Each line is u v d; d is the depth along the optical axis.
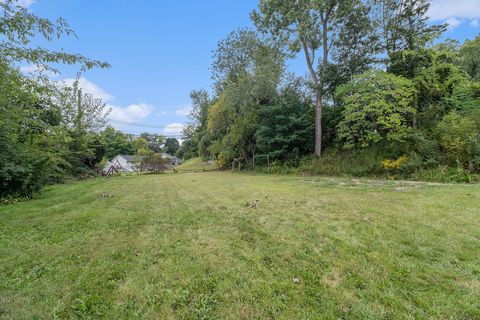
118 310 1.89
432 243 2.99
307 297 2.02
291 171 14.97
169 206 5.60
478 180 7.77
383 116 11.42
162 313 1.85
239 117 19.53
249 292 2.10
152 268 2.53
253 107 18.95
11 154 7.08
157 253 2.90
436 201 5.07
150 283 2.25
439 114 10.98
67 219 4.47
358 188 7.52
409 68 12.19
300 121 15.80
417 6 12.68
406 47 13.06
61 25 3.75
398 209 4.59
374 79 11.59
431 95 11.74
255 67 17.97
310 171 13.98
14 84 4.54
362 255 2.74
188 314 1.84
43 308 1.90
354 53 14.87
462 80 11.48
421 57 11.88
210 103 25.59
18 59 3.91
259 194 7.05
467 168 8.39
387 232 3.40
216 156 26.59
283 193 7.08
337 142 15.10
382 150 12.06
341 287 2.15
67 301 1.99
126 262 2.68
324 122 16.05
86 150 14.49
